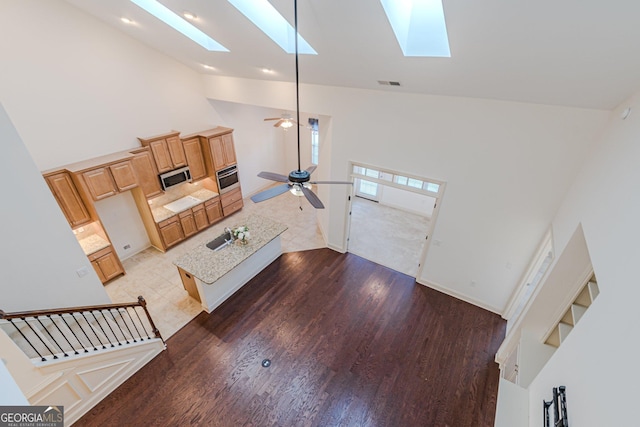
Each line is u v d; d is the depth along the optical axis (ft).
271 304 15.67
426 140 13.56
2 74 12.30
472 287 15.39
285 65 13.46
